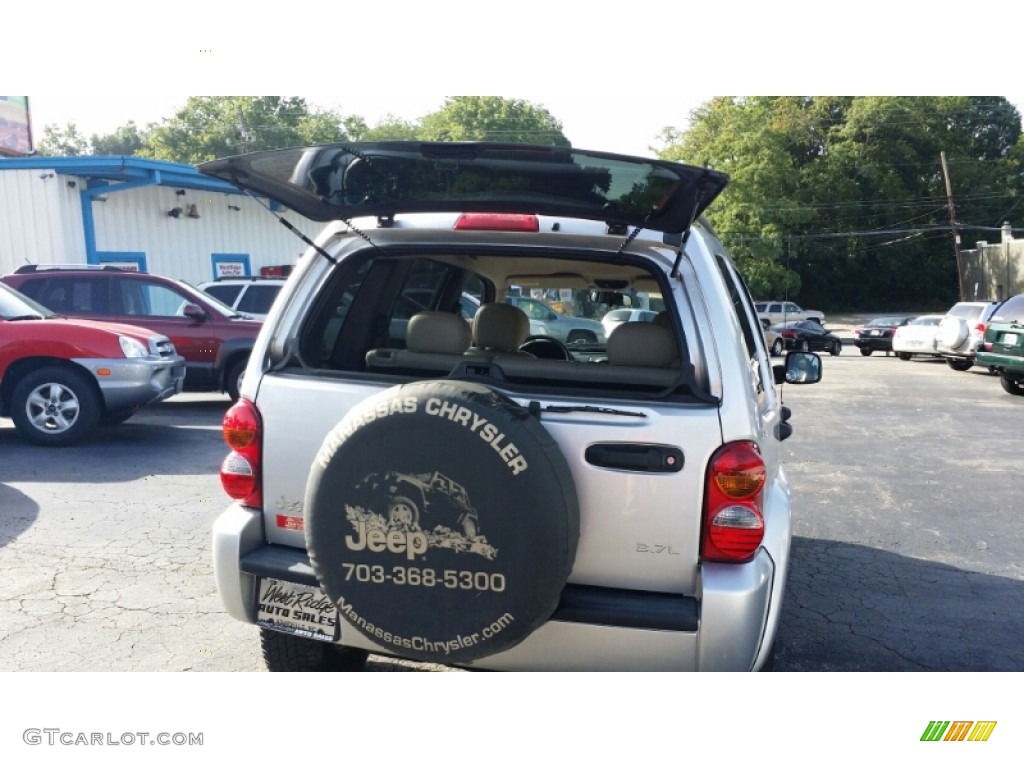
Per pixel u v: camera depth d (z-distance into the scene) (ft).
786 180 160.97
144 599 14.23
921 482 25.29
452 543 7.89
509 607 7.86
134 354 25.79
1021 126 204.23
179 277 57.67
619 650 8.32
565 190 8.96
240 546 9.37
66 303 33.27
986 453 29.96
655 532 8.39
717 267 9.92
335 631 9.00
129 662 11.99
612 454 8.37
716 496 8.29
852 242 189.37
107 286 33.68
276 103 152.35
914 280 193.16
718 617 8.07
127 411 26.73
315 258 10.23
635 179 8.41
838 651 13.25
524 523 7.75
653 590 8.54
